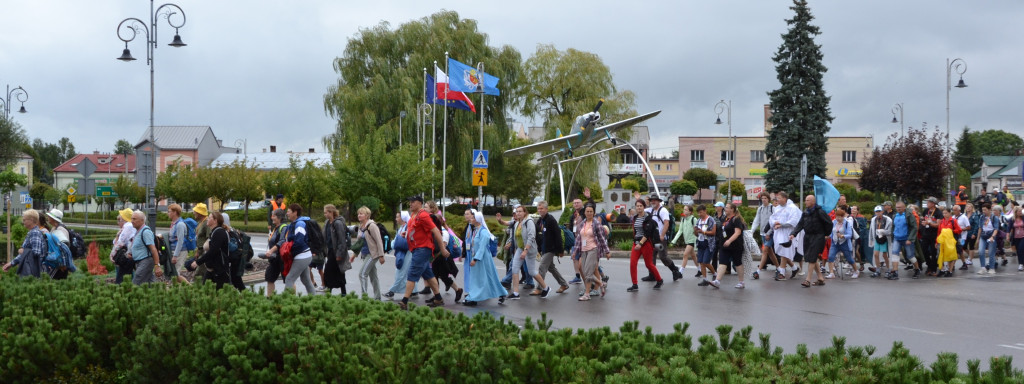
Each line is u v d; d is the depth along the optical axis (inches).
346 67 1702.8
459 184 2182.6
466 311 468.4
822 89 1754.4
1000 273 711.1
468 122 1691.7
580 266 525.0
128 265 480.4
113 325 241.9
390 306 255.0
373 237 505.7
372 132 1595.7
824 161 1747.0
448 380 176.7
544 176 2425.0
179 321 225.9
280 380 198.7
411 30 1692.9
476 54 1702.8
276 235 482.0
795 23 1760.6
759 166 3447.3
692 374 157.6
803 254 655.8
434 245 482.3
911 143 1673.2
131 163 3764.8
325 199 1621.6
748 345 195.5
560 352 177.0
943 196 1705.2
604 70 1934.1
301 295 274.4
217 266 445.1
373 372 185.3
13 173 2021.4
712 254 624.1
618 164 2004.2
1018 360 325.4
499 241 1067.3
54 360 236.1
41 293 285.3
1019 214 745.6
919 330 399.2
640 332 208.8
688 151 3516.2
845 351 185.3
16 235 799.7
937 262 693.3
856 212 706.2
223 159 3491.6
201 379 214.2
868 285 604.7
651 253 574.6
